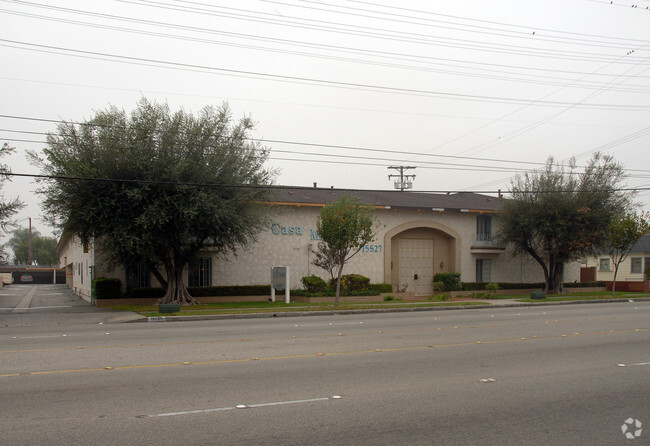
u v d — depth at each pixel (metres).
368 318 21.08
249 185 23.38
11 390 8.20
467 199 40.03
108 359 10.95
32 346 12.82
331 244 25.27
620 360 11.09
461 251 35.50
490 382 8.98
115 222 22.61
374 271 32.97
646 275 46.44
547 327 17.03
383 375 9.47
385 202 34.53
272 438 6.07
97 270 27.66
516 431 6.48
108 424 6.50
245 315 22.05
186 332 15.96
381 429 6.46
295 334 15.32
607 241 34.00
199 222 23.67
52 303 30.80
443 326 17.47
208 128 24.45
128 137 23.23
